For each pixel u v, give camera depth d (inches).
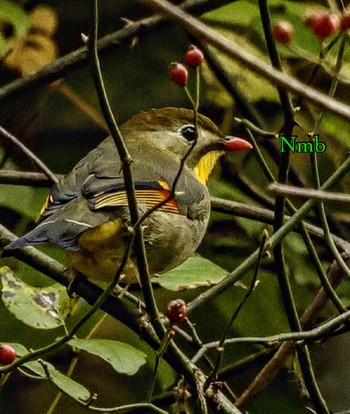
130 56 538.3
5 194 461.1
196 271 365.7
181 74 262.5
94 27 249.4
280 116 540.1
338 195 214.7
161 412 292.8
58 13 556.4
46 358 476.4
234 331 474.9
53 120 534.6
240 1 474.0
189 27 194.1
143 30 463.8
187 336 335.0
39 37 492.7
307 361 338.0
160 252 355.3
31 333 430.6
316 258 335.0
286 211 477.7
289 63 466.3
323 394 499.5
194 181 371.9
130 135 391.2
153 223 349.4
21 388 500.7
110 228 325.7
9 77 509.7
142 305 352.5
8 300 332.8
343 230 497.7
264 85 489.7
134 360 318.7
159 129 395.9
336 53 454.0
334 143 508.1
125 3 578.9
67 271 354.6
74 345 320.5
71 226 316.8
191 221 365.7
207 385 305.4
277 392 476.7
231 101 511.2
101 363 491.5
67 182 340.5
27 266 430.0
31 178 410.3
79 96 535.5
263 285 472.7
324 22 278.7
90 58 253.9
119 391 491.8
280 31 290.2
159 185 352.2
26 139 527.5
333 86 310.8
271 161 515.8
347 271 332.2
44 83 453.7
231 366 399.2
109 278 343.3
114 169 343.9
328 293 335.0
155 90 538.6
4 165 496.4
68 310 338.6
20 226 465.1
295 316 343.6
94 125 538.0
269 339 311.4
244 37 475.2
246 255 490.6
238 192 488.7
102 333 455.5
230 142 403.5
